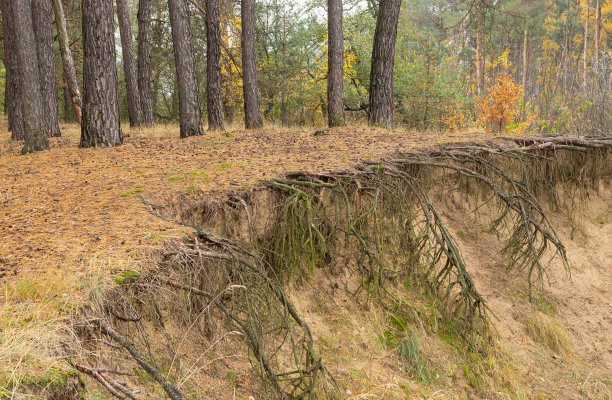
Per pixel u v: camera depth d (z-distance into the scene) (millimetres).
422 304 7258
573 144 11055
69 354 2574
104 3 10703
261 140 11727
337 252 7055
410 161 8305
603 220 11016
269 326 4758
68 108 28078
